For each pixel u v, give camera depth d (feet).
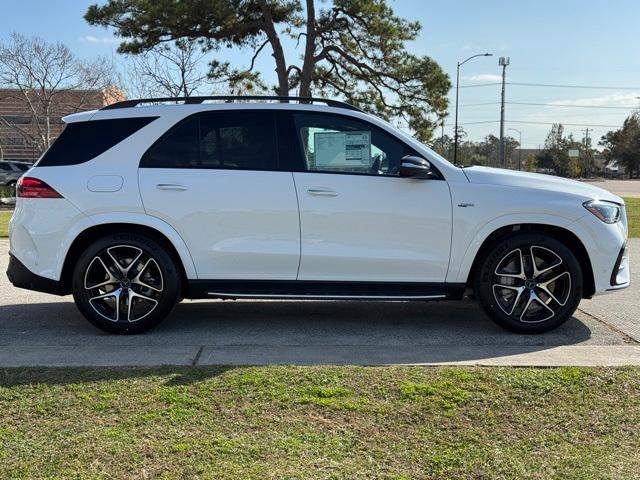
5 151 149.07
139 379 12.79
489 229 16.71
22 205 16.90
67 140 17.10
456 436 10.41
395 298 16.99
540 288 16.85
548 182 17.31
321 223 16.62
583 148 347.36
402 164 16.31
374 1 73.31
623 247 17.28
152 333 17.34
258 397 11.82
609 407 11.48
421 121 78.59
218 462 9.52
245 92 84.69
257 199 16.58
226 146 16.96
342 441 10.20
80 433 10.43
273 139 16.98
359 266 16.78
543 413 11.24
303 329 17.90
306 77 77.61
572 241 17.12
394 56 77.36
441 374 13.01
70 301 21.58
